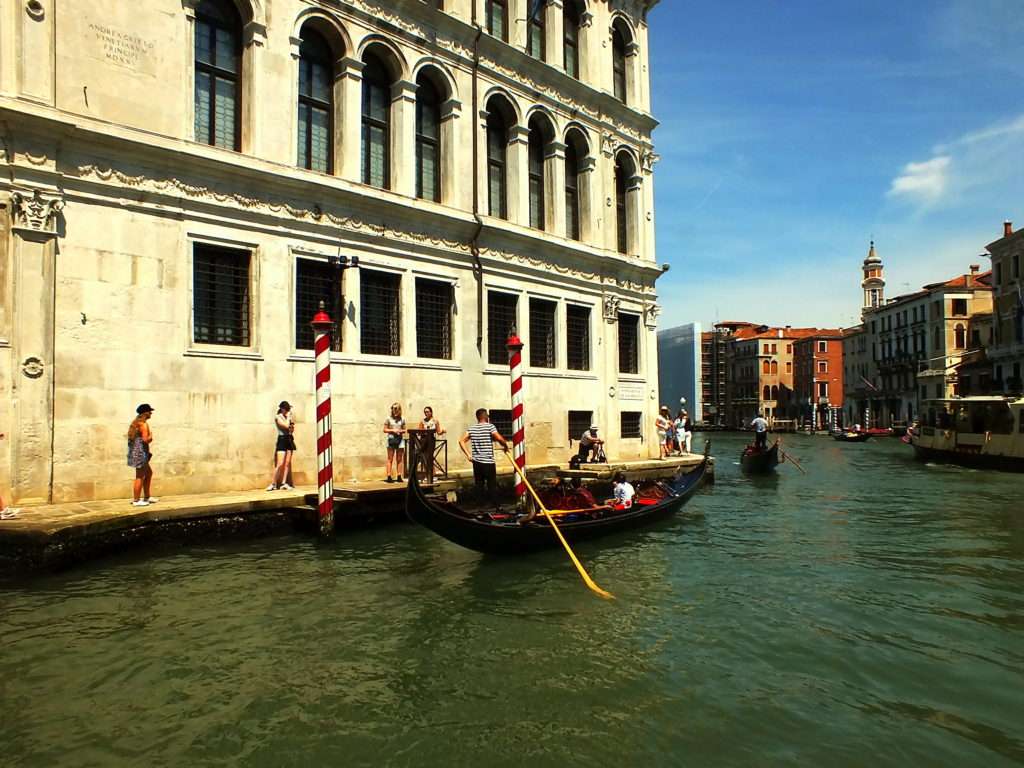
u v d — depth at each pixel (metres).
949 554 9.82
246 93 11.55
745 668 5.66
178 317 10.54
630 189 19.86
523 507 10.93
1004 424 24.88
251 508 9.77
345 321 12.60
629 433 19.48
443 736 4.52
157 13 10.49
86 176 9.73
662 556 9.61
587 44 18.33
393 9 13.61
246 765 4.14
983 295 54.28
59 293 9.44
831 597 7.64
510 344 12.65
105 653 5.72
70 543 7.79
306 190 12.04
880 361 64.06
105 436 9.78
